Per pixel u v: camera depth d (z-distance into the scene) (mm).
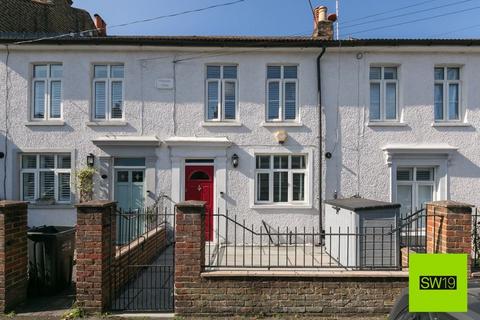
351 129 10141
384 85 10328
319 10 11211
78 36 10695
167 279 6879
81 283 5125
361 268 5547
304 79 10188
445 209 5148
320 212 9969
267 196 10328
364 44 9883
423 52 10109
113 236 5629
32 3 13750
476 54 10141
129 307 5438
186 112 10180
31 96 10242
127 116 10133
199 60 10219
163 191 10070
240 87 10180
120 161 10266
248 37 11797
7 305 5168
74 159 10062
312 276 5195
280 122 10211
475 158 10094
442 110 10367
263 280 5199
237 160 10094
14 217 5328
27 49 10023
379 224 6633
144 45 9992
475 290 2840
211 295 5164
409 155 10008
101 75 10375
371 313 5180
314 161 10125
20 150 10016
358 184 10086
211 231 10125
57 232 6301
